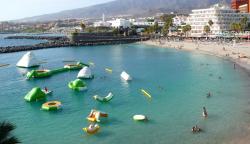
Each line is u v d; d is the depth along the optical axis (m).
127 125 59.84
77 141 53.34
